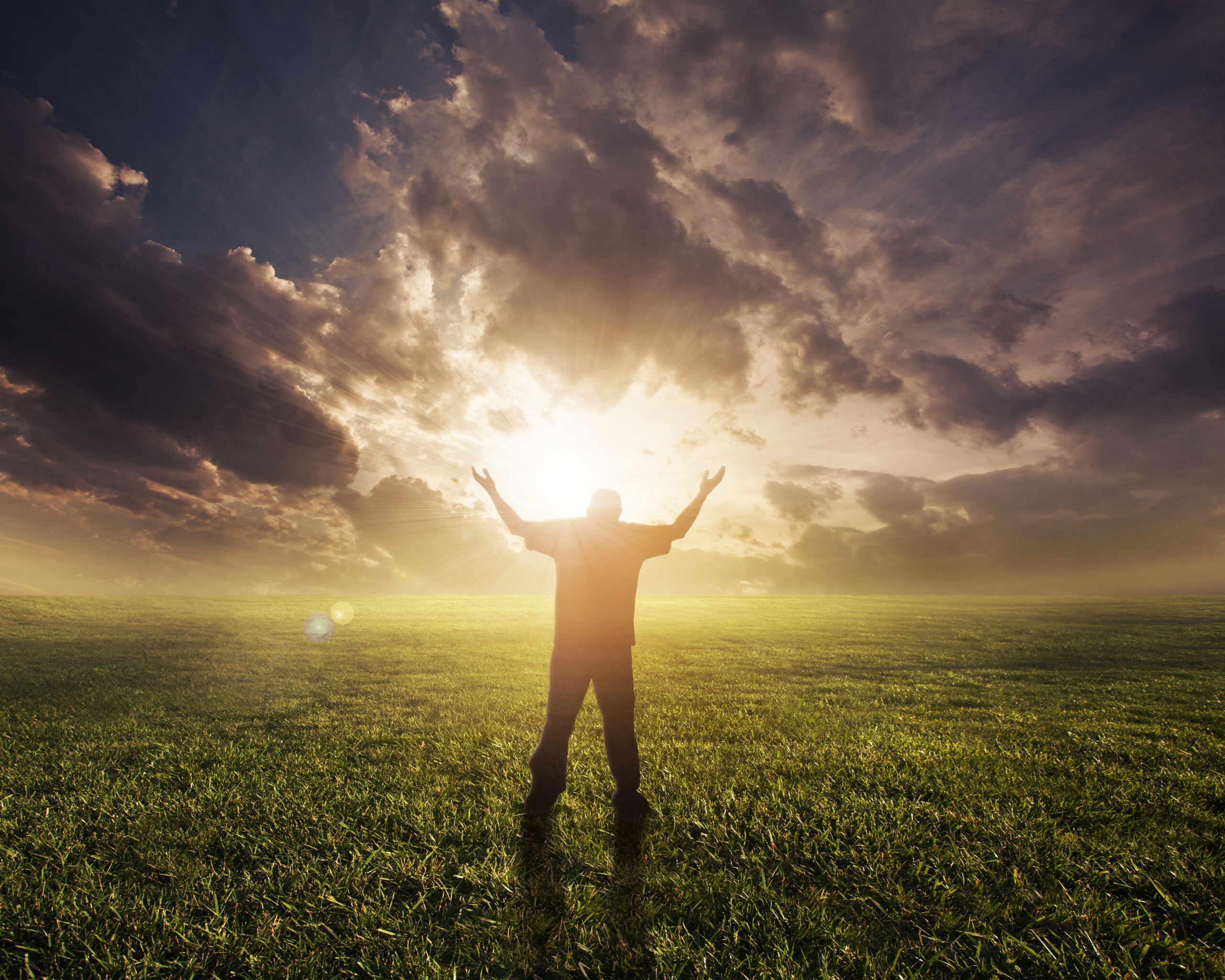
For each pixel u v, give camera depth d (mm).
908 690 8984
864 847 3141
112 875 2871
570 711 3420
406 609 28609
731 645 16016
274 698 8031
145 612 22312
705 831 3400
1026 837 3303
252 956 2203
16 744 5402
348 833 3320
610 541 3564
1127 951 2289
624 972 2160
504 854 3039
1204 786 4250
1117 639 17516
